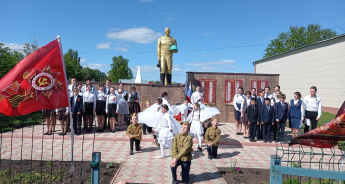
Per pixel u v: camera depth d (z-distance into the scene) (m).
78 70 45.69
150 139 8.64
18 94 4.43
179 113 9.54
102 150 7.23
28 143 7.82
